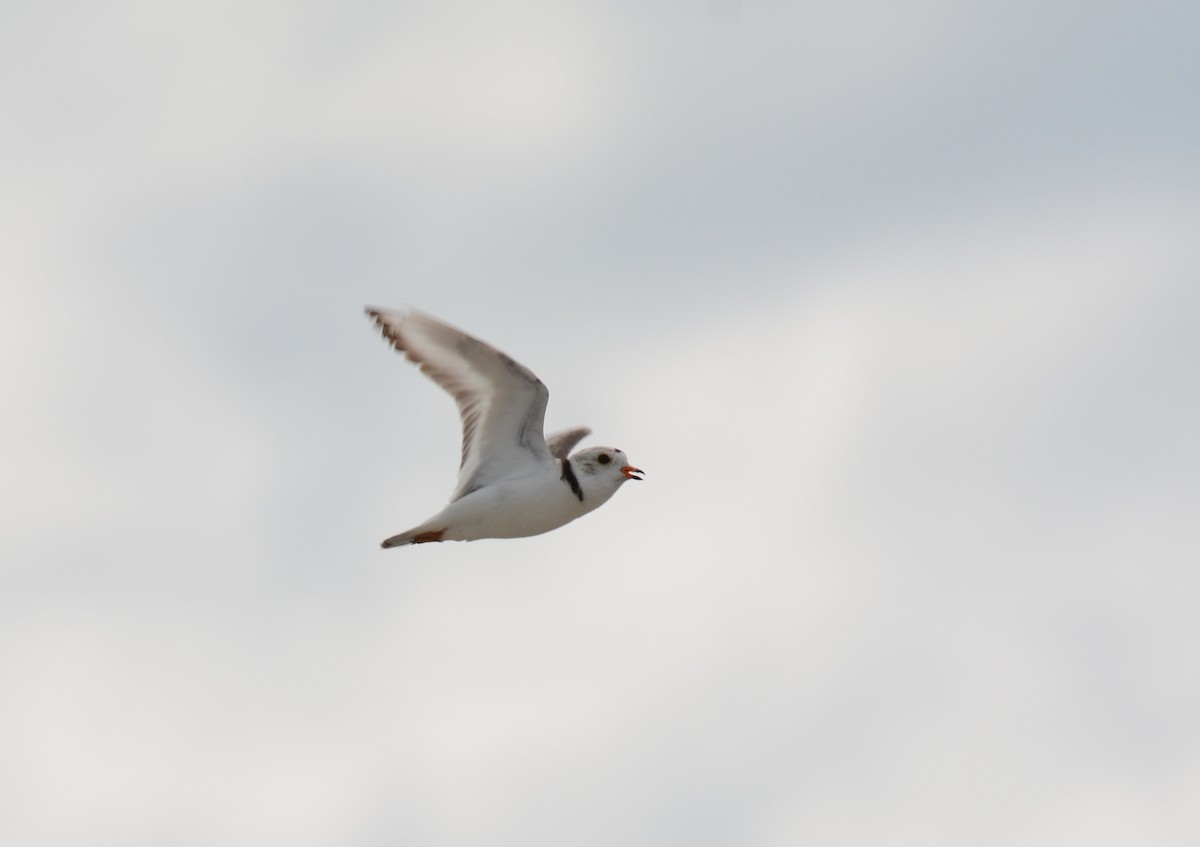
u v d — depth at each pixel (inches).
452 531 701.9
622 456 733.3
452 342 682.8
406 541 703.1
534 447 708.7
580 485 721.0
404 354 698.2
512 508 696.4
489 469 705.0
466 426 706.8
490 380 693.3
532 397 693.9
